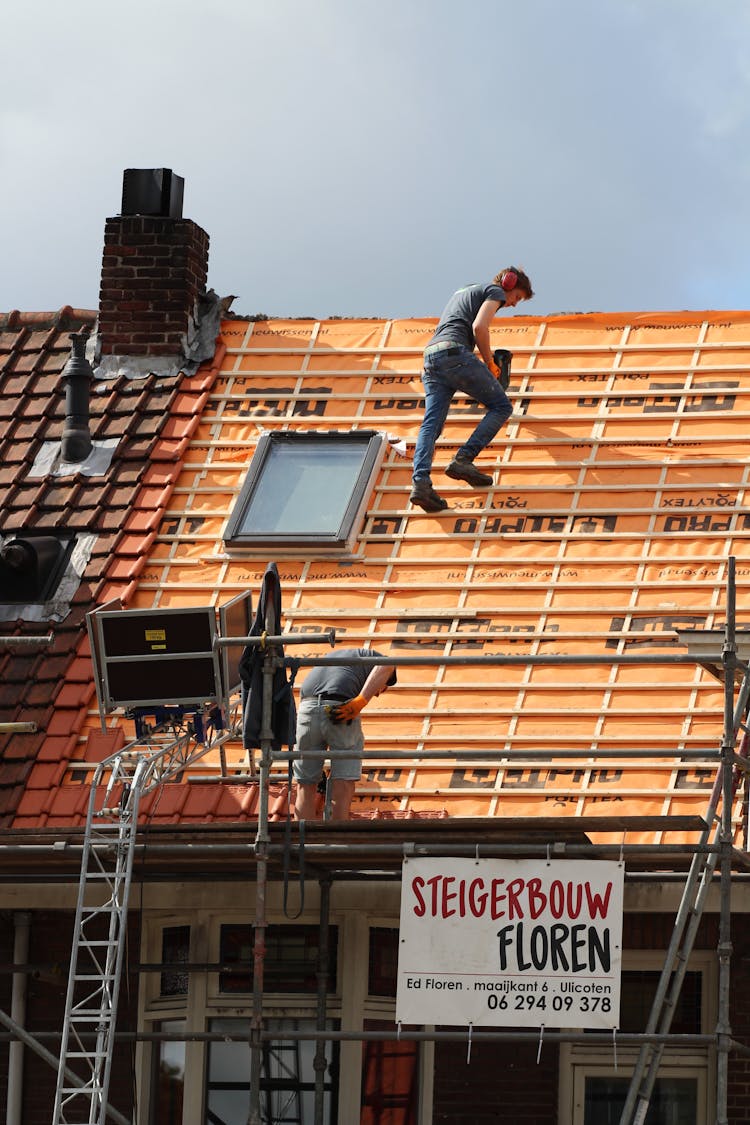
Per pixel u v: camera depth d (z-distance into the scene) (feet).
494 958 72.38
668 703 87.66
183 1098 84.23
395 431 104.32
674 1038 70.08
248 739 74.79
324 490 100.53
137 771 76.23
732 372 102.58
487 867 72.95
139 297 111.04
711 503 96.32
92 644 79.25
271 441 104.27
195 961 84.48
